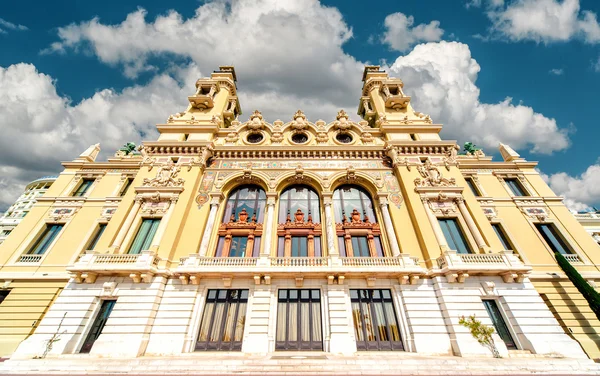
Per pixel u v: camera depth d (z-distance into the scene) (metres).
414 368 12.30
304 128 27.55
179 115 28.86
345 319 15.95
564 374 11.94
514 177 25.58
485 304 16.52
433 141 24.23
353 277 17.42
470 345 14.63
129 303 15.88
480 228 19.73
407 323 16.17
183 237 19.45
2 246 20.64
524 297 16.23
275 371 11.92
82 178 25.62
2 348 16.22
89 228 21.94
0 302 18.86
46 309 18.09
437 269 17.22
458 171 22.83
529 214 22.88
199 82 32.19
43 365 12.70
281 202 22.73
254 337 15.44
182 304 16.41
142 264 16.38
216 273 16.88
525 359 13.46
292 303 17.12
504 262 17.02
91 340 15.37
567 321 17.69
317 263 18.17
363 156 24.55
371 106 33.25
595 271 19.77
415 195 21.23
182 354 14.78
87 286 16.58
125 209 20.44
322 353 15.01
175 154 24.06
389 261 17.78
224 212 22.11
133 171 25.67
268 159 24.42
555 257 19.47
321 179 22.78
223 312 16.80
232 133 26.70
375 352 15.34
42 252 21.03
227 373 11.77
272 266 17.17
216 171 23.61
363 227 20.83
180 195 21.03
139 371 12.10
